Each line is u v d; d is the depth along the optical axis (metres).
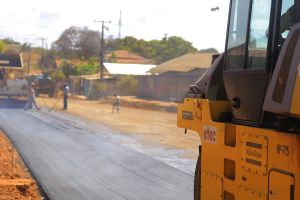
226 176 5.88
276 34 5.29
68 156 13.64
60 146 15.55
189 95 7.56
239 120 5.92
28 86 32.84
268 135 4.88
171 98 48.84
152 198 9.06
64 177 10.77
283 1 5.28
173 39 122.12
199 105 6.74
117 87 61.75
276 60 5.29
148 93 55.50
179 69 53.38
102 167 12.07
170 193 9.45
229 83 6.18
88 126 22.72
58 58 125.44
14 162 12.42
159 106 41.38
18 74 37.34
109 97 56.59
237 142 5.54
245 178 5.33
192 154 14.50
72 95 69.06
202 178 6.52
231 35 6.20
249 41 5.74
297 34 4.66
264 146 4.95
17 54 38.03
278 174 4.69
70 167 11.98
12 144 15.63
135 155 14.05
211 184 6.25
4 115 27.14
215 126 6.18
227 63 6.27
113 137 18.59
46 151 14.42
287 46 4.75
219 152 6.03
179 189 9.78
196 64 53.75
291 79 4.54
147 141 17.61
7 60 37.44
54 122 23.94
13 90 33.94
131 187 9.93
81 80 75.50
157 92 52.97
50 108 34.84
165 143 17.17
